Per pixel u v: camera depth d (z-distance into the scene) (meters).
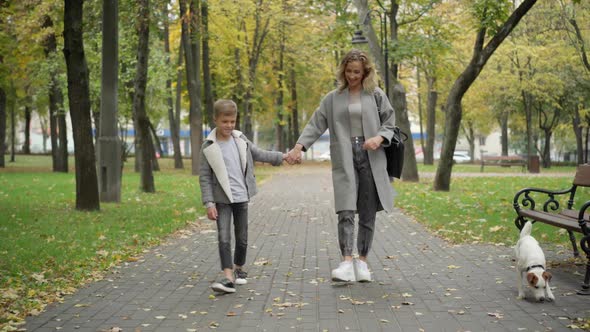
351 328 4.80
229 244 6.19
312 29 38.16
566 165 52.19
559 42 36.41
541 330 4.68
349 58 6.29
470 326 4.82
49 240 9.27
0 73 25.38
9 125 62.75
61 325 4.96
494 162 36.62
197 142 29.03
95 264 7.50
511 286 6.21
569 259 7.53
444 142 19.23
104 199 15.37
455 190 19.56
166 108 36.31
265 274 6.99
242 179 6.36
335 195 6.32
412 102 51.38
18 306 5.43
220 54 35.78
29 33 21.05
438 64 27.03
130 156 63.09
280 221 12.32
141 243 9.29
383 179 6.28
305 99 48.75
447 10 29.39
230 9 31.72
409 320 5.01
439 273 6.91
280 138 46.97
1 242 8.89
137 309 5.46
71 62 12.96
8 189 19.14
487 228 10.41
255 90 38.53
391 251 8.49
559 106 40.53
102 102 15.26
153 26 20.75
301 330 4.77
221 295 5.97
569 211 7.51
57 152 30.81
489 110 45.34
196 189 20.55
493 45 18.11
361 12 23.98
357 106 6.32
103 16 14.98
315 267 7.39
